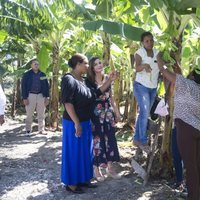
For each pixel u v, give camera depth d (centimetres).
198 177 366
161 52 432
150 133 519
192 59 539
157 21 502
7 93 1377
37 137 792
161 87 507
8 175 518
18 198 434
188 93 358
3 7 539
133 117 808
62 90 418
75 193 445
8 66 1059
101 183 476
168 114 473
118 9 512
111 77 466
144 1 432
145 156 544
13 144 718
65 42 877
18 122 998
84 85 433
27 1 515
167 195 431
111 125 480
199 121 358
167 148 483
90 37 810
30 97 821
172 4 404
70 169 439
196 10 400
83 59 430
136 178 491
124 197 430
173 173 484
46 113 1012
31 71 820
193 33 541
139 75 485
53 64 869
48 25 599
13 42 781
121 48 778
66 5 529
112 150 481
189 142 361
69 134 432
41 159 602
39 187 469
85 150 443
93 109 471
